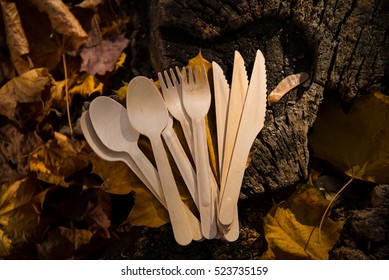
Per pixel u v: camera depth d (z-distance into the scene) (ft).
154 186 2.13
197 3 2.25
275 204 2.15
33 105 2.51
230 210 2.10
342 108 2.26
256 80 2.19
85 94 2.51
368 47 2.21
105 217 2.45
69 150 2.49
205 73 2.18
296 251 2.16
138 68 2.51
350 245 2.18
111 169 2.19
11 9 2.50
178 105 2.19
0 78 2.60
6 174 2.57
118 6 2.58
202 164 2.12
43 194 2.47
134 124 2.15
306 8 2.23
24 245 2.50
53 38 2.53
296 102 2.23
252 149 2.20
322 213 2.14
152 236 2.29
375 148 2.17
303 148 2.19
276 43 2.27
